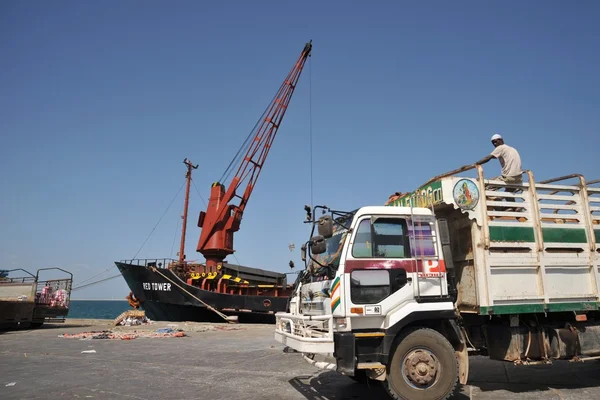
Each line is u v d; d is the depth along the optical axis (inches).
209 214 1151.0
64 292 902.4
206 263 1143.0
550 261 271.6
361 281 239.6
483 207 264.7
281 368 369.4
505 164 286.7
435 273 250.7
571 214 286.5
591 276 280.5
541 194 283.7
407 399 230.1
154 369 364.8
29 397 267.0
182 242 1222.3
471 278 268.5
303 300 283.9
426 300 244.5
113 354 456.1
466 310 271.0
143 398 264.7
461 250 279.4
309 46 1238.9
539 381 306.7
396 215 256.7
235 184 1151.6
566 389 282.2
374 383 301.6
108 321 1138.0
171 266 1103.0
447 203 258.7
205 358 427.2
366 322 238.4
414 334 238.4
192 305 1034.1
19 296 831.7
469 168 279.4
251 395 272.1
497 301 256.8
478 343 282.5
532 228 274.5
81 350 489.1
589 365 366.3
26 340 596.7
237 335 683.4
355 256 242.5
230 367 374.6
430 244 255.1
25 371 355.6
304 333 236.7
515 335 262.1
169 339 609.9
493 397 262.5
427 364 235.5
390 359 235.0
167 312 1077.1
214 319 1054.4
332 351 227.3
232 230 1148.5
